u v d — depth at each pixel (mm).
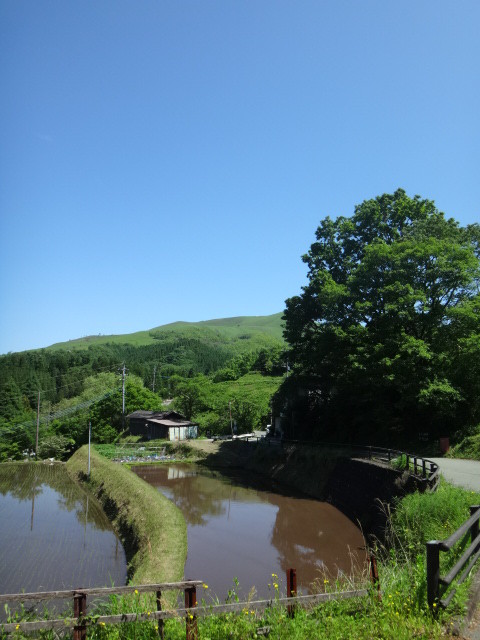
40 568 18922
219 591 15148
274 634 6195
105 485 34875
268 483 36094
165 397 99875
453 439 28656
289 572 7352
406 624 5949
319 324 38688
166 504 25281
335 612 7133
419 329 32031
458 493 13992
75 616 5547
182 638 6035
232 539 21766
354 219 39469
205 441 55531
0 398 74938
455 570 6258
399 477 20953
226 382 91875
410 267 31016
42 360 113500
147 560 17906
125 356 159375
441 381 28797
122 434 64562
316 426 42250
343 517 25156
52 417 66312
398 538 13250
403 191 39219
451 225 35531
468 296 32094
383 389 31734
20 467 51500
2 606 13820
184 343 176375
